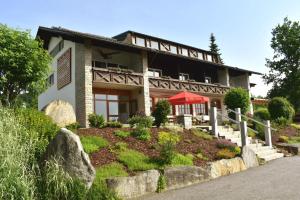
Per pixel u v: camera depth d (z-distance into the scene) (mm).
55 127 9758
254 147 15695
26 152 7465
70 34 17641
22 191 6219
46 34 24172
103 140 11305
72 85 20297
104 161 9758
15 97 15656
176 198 8289
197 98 19688
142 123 13750
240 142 16078
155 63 24891
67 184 7074
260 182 9625
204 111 28078
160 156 10703
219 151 13125
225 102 23219
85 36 18094
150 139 12656
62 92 22000
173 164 10484
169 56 23422
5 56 14836
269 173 11172
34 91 16766
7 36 15516
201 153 12578
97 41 19297
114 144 11367
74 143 7570
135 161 10102
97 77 19047
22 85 15969
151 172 9242
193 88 25016
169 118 17562
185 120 16281
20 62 15258
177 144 12945
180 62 26078
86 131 12273
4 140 6887
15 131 7566
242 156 12703
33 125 9211
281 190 8336
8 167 6328
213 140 14812
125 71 20547
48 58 16828
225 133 16828
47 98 25547
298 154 17078
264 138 18562
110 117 21312
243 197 7867
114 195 7836
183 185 9875
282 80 43188
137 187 8750
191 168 10297
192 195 8508
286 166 12602
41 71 16172
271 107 25844
